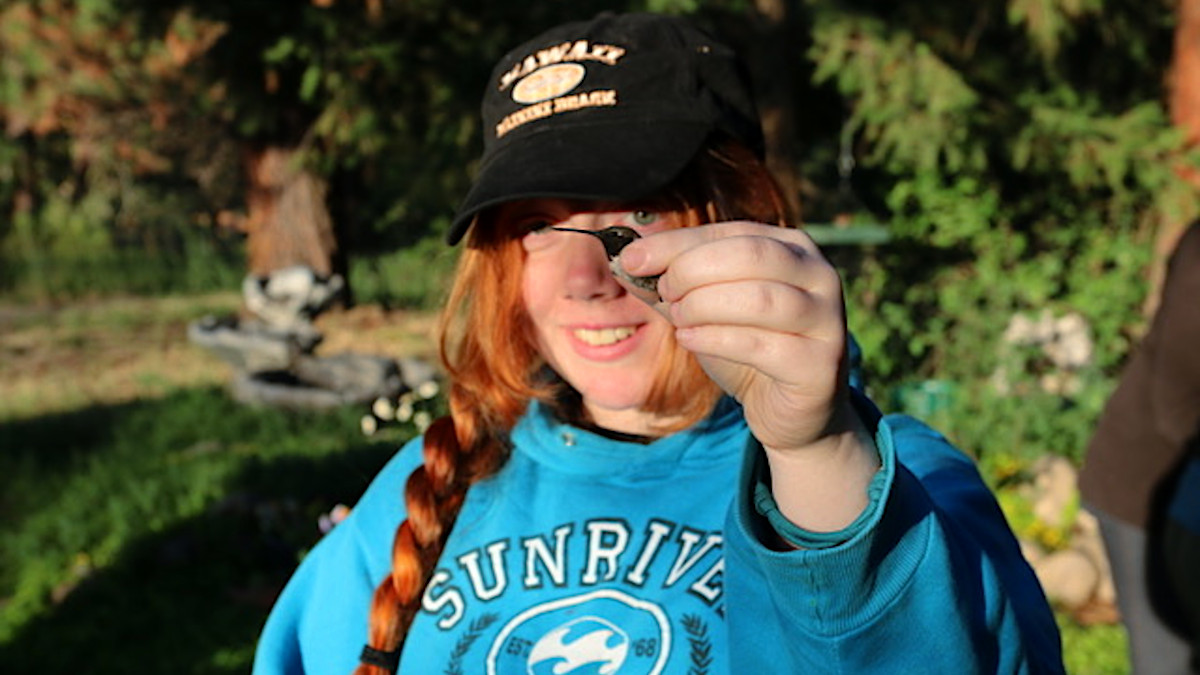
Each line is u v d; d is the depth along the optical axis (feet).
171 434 31.55
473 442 4.93
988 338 26.02
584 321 4.42
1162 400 8.50
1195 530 8.39
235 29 38.93
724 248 2.51
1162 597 8.73
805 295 2.52
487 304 4.78
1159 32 36.88
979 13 34.96
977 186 29.14
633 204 4.42
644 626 4.32
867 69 30.55
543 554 4.59
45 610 19.57
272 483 24.89
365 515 5.32
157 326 57.00
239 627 18.58
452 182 45.80
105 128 69.05
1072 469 20.07
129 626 18.75
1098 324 27.04
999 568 3.69
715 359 2.70
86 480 26.58
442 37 37.29
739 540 3.05
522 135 4.48
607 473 4.62
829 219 42.75
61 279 71.72
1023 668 3.21
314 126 43.86
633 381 4.50
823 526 2.86
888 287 28.45
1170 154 27.96
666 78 4.42
